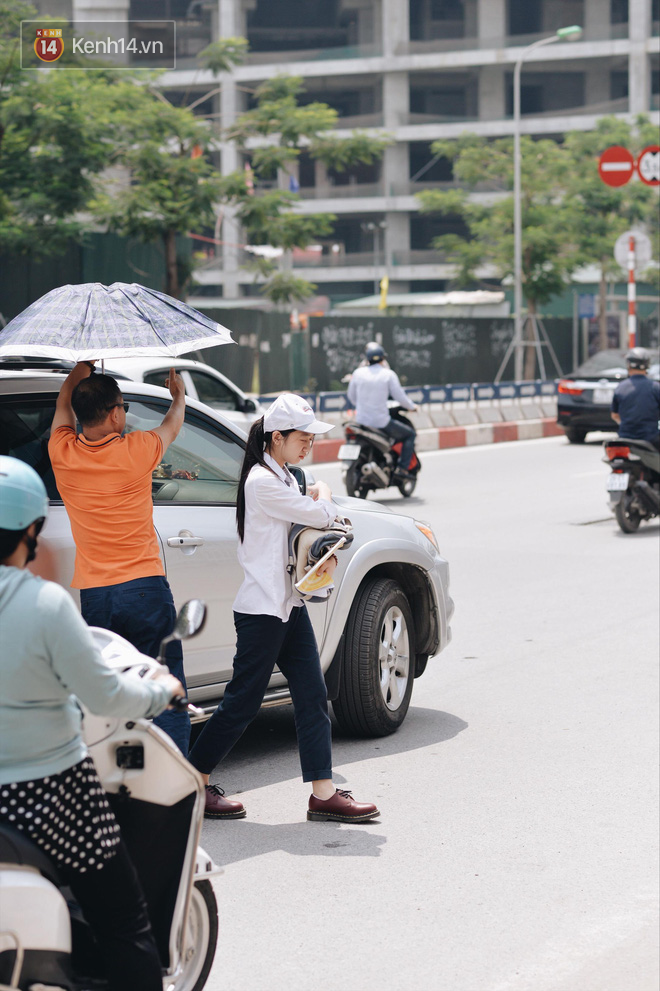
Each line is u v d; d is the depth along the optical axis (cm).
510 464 2994
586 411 3453
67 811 421
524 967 579
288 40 11088
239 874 690
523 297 6606
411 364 5312
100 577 658
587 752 907
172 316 666
